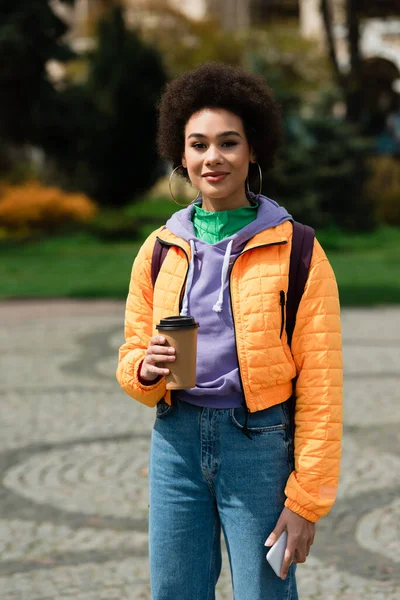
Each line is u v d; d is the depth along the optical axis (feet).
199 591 10.05
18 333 45.47
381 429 26.89
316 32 147.84
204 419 9.79
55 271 72.64
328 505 9.63
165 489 10.03
